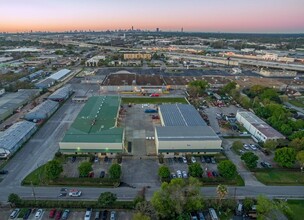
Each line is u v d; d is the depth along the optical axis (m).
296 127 86.88
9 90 127.12
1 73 162.12
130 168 65.81
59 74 163.12
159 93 132.75
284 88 143.25
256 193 56.84
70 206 51.56
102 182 59.44
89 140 70.44
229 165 59.66
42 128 87.81
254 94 127.31
